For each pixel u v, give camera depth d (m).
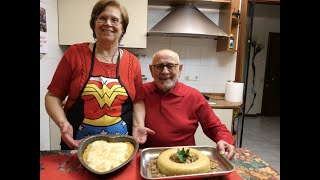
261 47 4.79
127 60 1.18
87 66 1.09
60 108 1.08
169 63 1.27
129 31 2.14
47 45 1.80
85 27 2.08
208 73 2.60
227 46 2.29
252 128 4.04
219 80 2.62
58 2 2.04
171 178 0.73
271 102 5.07
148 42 2.49
